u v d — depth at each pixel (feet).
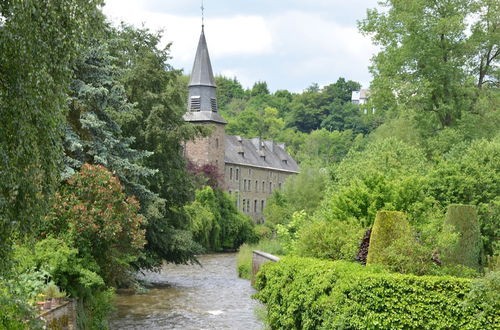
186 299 97.96
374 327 44.55
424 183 81.56
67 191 65.62
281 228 122.31
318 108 447.83
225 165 303.48
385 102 124.47
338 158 367.25
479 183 84.69
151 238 108.17
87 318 62.95
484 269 66.18
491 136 123.24
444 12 122.21
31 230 32.22
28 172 31.07
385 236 55.26
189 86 278.05
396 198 75.46
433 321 43.21
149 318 80.18
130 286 99.55
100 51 80.48
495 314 41.01
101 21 35.60
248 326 74.90
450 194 85.10
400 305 44.06
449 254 65.36
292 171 374.22
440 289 43.52
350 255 64.18
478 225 67.36
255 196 335.06
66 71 32.94
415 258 53.01
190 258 119.96
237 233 230.89
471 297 41.70
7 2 30.12
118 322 77.05
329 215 84.53
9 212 30.89
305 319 53.36
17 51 29.81
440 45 121.80
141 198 89.81
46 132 32.04
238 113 470.80
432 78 120.78
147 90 108.68
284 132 430.61
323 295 50.67
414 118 123.85
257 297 67.56
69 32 33.01
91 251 67.21
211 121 275.39
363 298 45.44
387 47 125.18
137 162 93.50
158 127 104.17
